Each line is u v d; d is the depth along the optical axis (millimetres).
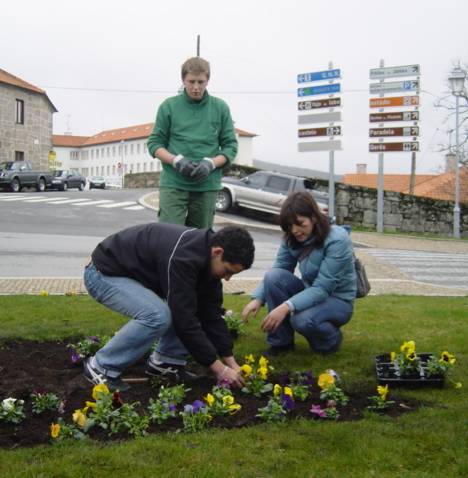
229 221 23250
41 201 26094
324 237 4918
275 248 16531
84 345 5031
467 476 2984
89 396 4000
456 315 7031
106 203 26500
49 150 52656
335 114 21500
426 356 4906
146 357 5066
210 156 5707
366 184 65125
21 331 5676
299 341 5789
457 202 26672
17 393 3961
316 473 2963
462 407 3932
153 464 3000
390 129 25359
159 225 4137
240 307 7355
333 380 4031
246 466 3021
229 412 3715
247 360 4746
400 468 3055
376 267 13758
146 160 105000
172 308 3941
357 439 3355
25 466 2941
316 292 4922
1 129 45312
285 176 24594
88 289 4242
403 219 27719
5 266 10922
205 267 3938
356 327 6336
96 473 2906
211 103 5754
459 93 26906
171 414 3602
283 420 3621
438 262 15703
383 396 3918
